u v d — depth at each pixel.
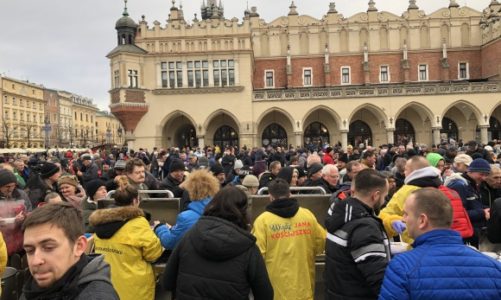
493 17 45.47
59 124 105.12
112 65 42.19
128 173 8.46
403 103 42.97
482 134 42.59
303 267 5.00
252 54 45.62
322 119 46.91
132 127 42.31
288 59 48.12
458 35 48.06
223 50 42.62
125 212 4.91
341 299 4.07
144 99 42.19
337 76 48.53
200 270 3.96
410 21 48.06
